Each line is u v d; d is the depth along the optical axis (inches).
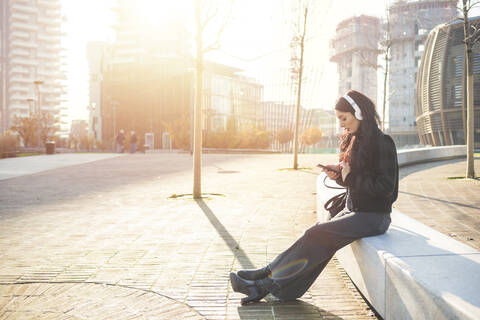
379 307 98.2
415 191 345.7
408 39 3531.0
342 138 115.1
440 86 2097.7
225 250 166.6
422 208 264.5
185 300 115.5
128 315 104.4
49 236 191.2
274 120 3053.6
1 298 115.4
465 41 406.9
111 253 162.4
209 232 198.7
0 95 6737.2
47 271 139.7
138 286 125.9
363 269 108.9
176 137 1918.1
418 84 2364.7
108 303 112.4
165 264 148.3
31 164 699.4
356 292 122.9
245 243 177.5
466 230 199.5
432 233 113.7
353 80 4923.7
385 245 101.3
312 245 107.5
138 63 4008.4
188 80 2997.0
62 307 109.2
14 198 316.2
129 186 392.5
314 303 114.7
